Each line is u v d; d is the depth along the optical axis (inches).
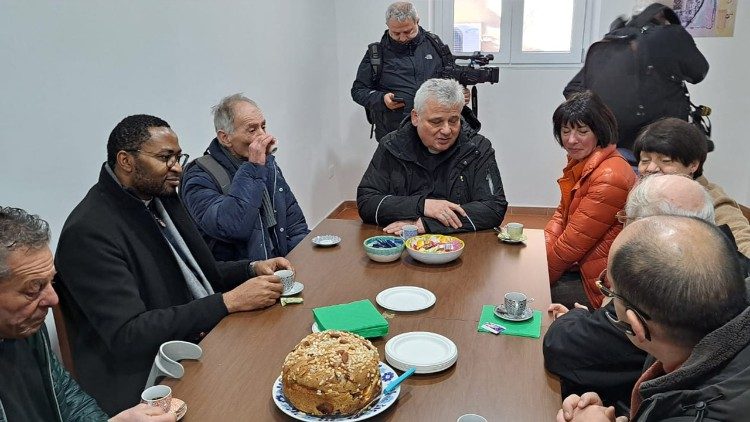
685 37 119.4
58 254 60.6
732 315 33.7
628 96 123.5
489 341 54.6
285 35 144.9
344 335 46.3
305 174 164.1
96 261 59.8
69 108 74.9
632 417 40.8
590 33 175.2
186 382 48.6
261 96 133.1
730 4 156.6
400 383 46.0
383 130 152.9
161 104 95.6
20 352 47.8
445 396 46.0
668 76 121.0
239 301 61.9
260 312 62.0
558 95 177.2
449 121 87.7
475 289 66.9
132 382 61.3
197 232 74.9
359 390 42.3
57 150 73.2
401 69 149.0
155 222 66.2
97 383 62.1
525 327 56.9
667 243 34.8
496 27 180.5
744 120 164.9
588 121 86.0
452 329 57.2
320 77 172.4
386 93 150.6
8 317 42.8
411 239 79.4
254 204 82.9
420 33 149.5
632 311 36.2
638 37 121.2
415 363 48.8
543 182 185.6
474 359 51.4
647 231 36.2
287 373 43.2
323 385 41.7
